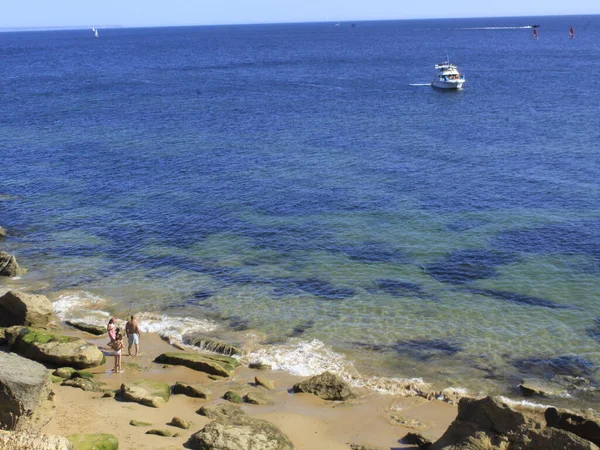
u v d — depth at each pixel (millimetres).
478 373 32750
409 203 58969
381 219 55062
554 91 131500
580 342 35781
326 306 40375
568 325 37719
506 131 90750
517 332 36938
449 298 41250
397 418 28641
